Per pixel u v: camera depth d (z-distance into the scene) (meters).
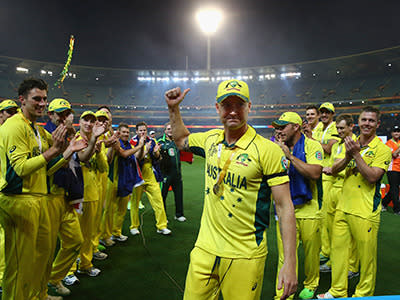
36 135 2.35
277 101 37.34
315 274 2.82
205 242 1.61
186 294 1.62
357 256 3.33
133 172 4.27
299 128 2.79
